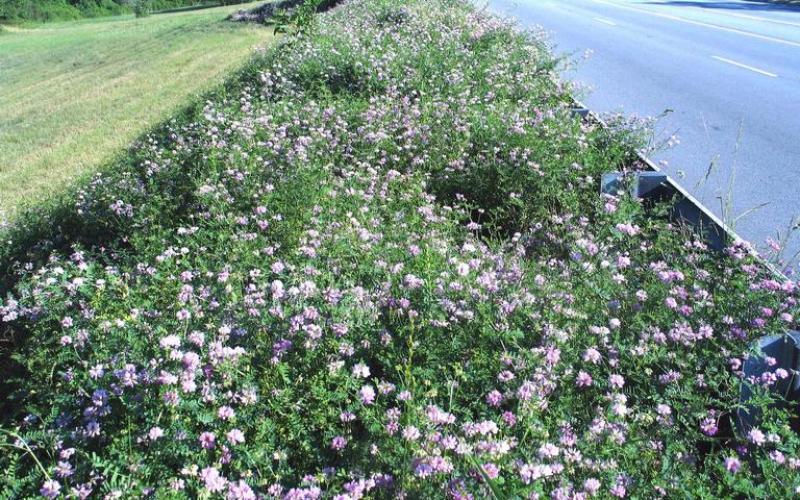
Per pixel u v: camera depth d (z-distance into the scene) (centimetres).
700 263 447
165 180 673
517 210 579
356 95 963
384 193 579
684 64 1271
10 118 1694
